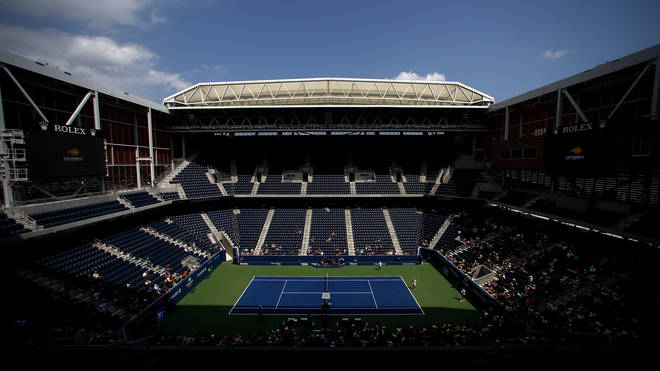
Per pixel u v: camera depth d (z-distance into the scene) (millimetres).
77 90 32938
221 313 30797
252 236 49844
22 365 18891
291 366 21125
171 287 32312
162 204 41250
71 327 22688
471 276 37188
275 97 48344
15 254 26625
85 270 28984
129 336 24422
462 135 61500
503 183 45281
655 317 22797
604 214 29188
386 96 49094
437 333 25578
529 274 32406
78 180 32938
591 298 26297
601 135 25781
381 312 31266
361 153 63312
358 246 47812
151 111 44438
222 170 57406
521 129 43344
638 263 27453
